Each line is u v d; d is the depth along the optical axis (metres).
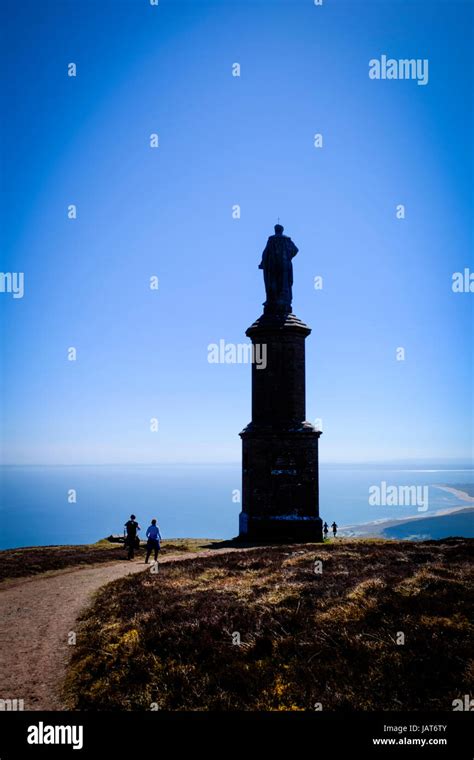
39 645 14.73
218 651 12.00
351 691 10.03
